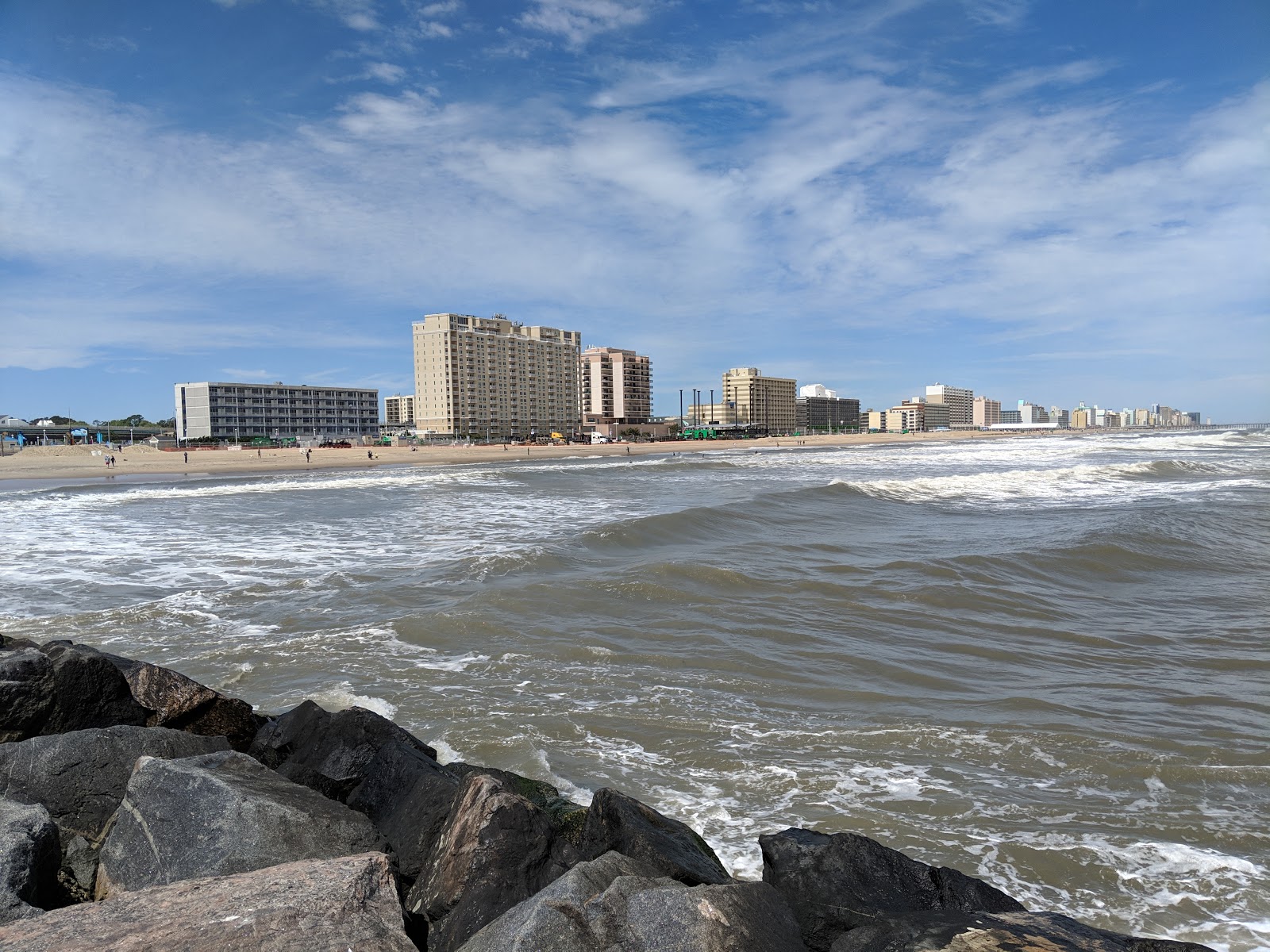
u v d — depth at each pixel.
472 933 3.53
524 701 7.86
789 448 117.00
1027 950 3.06
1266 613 11.60
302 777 5.39
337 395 183.38
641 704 7.79
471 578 13.84
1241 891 4.62
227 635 10.34
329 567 15.27
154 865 3.87
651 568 13.86
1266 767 6.35
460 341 181.12
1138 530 17.81
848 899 3.72
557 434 162.62
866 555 15.95
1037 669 9.08
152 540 19.30
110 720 5.96
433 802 4.61
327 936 2.83
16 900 3.21
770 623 10.94
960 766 6.39
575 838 4.67
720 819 5.43
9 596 12.88
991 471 45.75
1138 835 5.26
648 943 2.96
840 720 7.44
